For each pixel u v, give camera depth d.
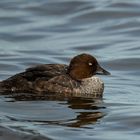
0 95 17.34
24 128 14.27
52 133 14.09
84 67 18.09
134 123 14.98
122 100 17.22
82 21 28.12
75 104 16.75
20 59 22.44
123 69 21.27
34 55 23.22
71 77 18.12
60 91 17.78
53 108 16.28
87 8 29.41
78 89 17.88
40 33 26.69
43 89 17.77
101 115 15.64
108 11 28.80
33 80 17.84
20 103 16.66
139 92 18.16
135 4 29.53
